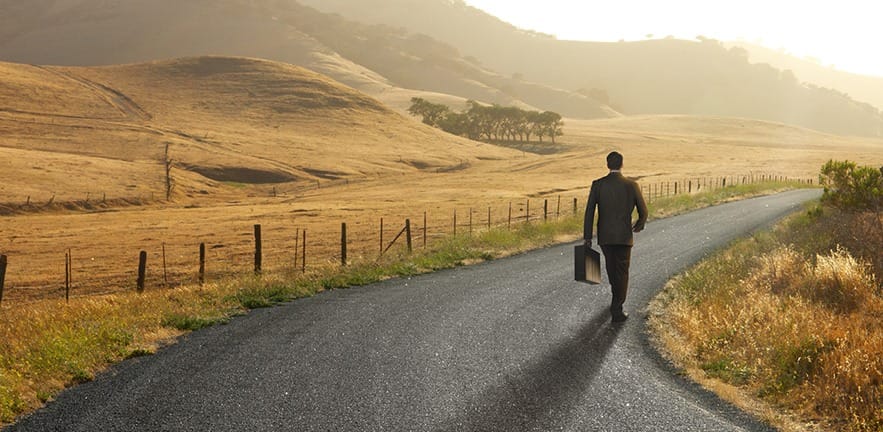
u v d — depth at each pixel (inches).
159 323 345.4
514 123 6515.8
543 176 3518.7
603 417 210.8
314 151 4370.1
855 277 415.2
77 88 5438.0
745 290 416.5
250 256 1034.1
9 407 218.1
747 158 4362.7
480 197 2416.3
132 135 4217.5
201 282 510.6
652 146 5580.7
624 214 344.2
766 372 258.7
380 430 200.5
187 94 5826.8
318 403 223.6
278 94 5974.4
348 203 2297.0
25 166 2979.8
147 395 234.1
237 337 320.2
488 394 231.9
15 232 1692.9
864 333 296.5
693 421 208.4
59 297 789.2
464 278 499.8
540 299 406.3
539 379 248.5
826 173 738.2
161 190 2854.3
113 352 289.4
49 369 257.0
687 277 461.7
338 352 287.9
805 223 765.3
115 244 1381.6
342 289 465.4
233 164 3686.0
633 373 257.4
